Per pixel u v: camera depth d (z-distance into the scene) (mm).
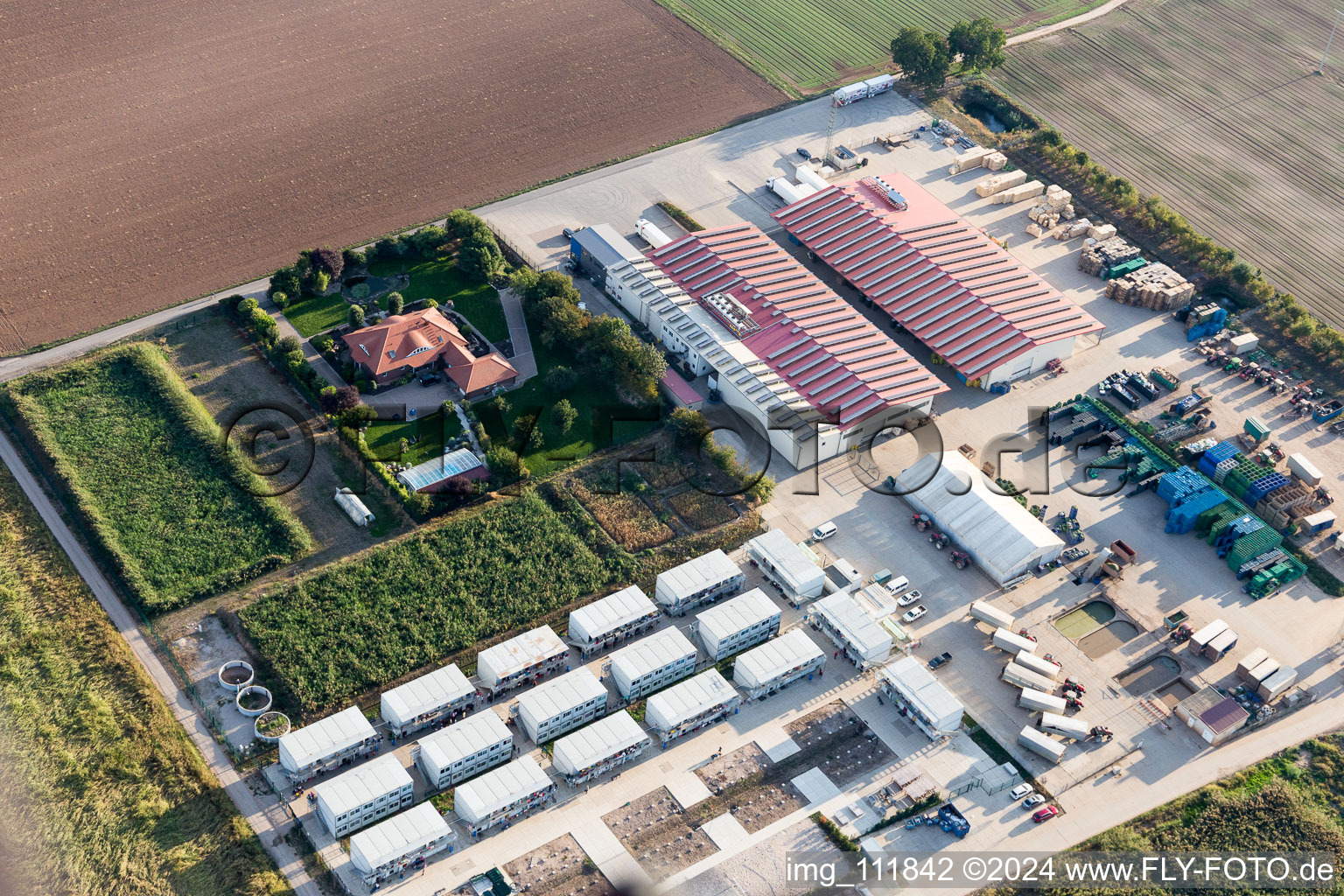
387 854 186000
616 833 194750
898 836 194875
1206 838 195500
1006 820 197375
